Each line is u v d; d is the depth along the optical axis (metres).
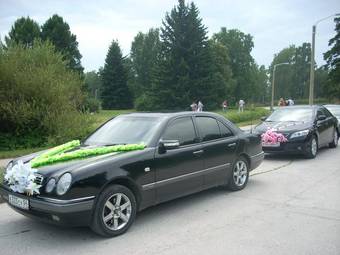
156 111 6.89
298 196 7.23
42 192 4.89
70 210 4.71
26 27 52.81
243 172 7.76
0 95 13.63
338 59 62.19
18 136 14.18
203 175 6.62
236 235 5.22
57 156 5.31
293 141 11.41
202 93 55.41
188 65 55.88
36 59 15.32
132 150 5.63
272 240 5.02
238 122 28.05
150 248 4.80
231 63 88.06
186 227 5.56
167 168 5.89
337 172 9.58
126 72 79.88
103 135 6.39
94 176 4.93
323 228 5.46
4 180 5.58
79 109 15.82
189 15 56.66
